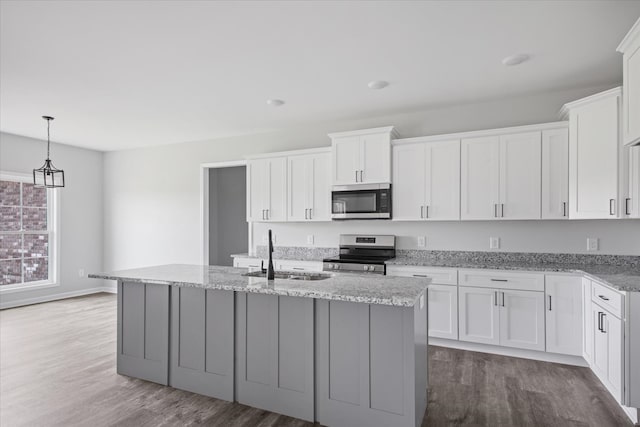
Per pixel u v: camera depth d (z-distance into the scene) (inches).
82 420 90.0
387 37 99.3
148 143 228.5
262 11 86.5
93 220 248.4
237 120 178.7
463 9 86.4
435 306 140.6
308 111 164.9
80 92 139.4
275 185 184.5
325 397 87.7
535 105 145.7
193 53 108.1
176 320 107.2
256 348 96.3
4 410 94.7
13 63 114.0
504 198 137.9
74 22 90.7
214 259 271.4
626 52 93.4
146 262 237.5
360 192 160.4
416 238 165.0
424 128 164.7
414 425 78.5
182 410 94.9
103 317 185.9
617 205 109.2
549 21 91.6
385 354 81.4
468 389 106.8
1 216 204.7
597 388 107.0
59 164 229.8
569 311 121.3
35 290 217.5
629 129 91.8
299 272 115.0
